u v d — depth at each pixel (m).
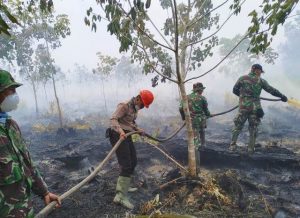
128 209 4.34
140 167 6.47
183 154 6.86
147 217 4.00
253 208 4.28
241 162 6.36
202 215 4.09
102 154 7.74
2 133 2.20
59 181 5.85
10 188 2.22
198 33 8.23
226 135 9.91
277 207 4.28
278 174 5.86
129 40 4.98
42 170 6.75
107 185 5.18
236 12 4.91
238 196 4.46
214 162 6.56
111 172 6.04
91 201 4.61
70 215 4.18
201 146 6.71
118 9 4.74
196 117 5.85
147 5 4.48
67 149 8.70
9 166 2.18
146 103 4.69
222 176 4.72
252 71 6.55
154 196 4.73
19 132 2.41
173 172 5.22
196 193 4.52
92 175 3.39
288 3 3.37
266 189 5.02
